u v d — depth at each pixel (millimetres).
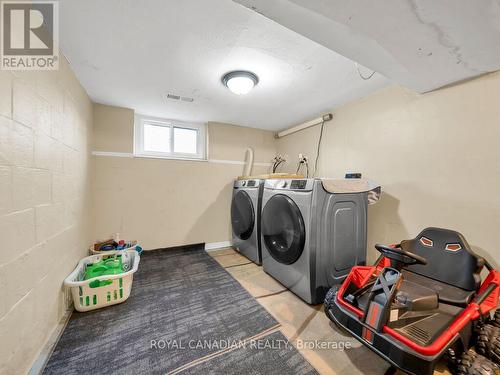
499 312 1076
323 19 890
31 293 981
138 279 1939
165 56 1409
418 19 875
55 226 1243
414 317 1043
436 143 1501
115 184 2357
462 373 863
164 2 976
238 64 1501
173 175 2668
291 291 1730
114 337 1207
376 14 855
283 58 1426
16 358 864
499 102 1224
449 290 1194
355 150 2111
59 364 1021
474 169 1320
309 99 2098
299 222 1558
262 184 2236
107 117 2299
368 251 1937
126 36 1211
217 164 2928
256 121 2861
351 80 1719
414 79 1358
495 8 801
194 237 2803
